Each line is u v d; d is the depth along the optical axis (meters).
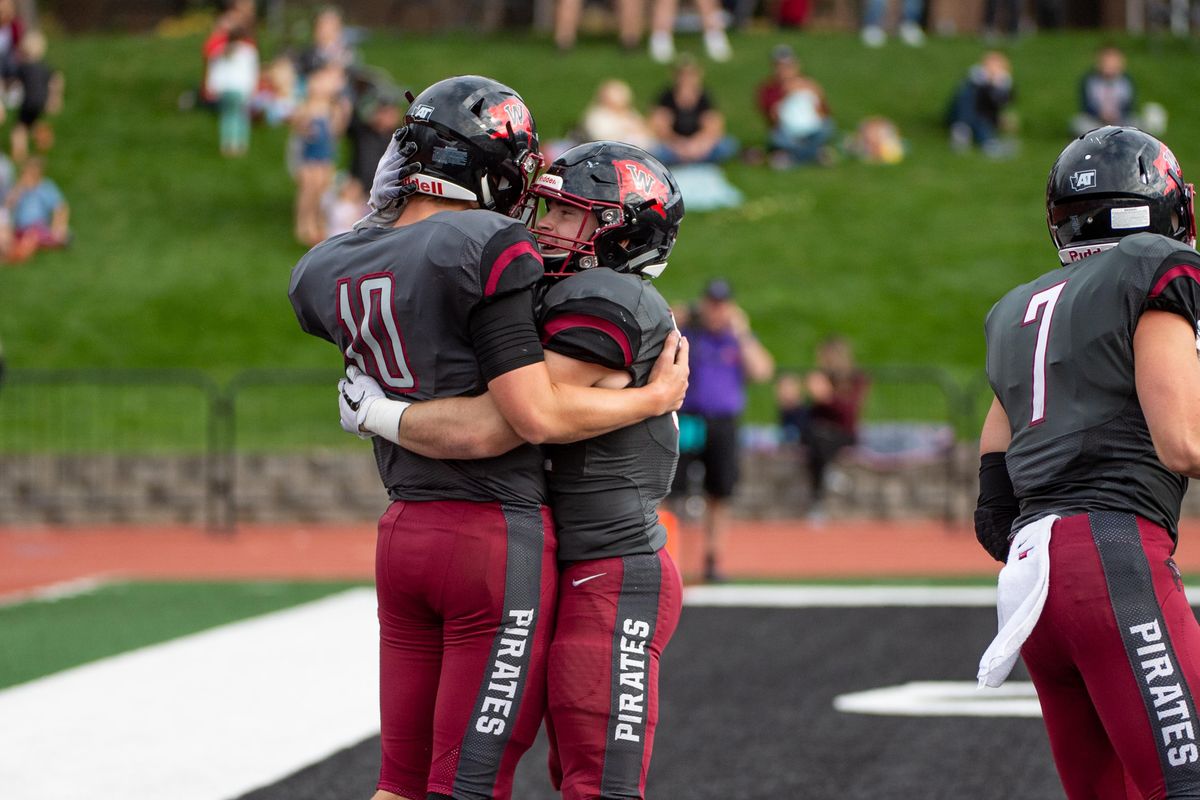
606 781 13.16
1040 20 127.38
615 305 13.34
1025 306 13.67
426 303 13.07
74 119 99.31
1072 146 13.71
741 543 51.66
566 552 13.57
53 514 57.25
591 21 119.19
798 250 82.69
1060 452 12.96
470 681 13.16
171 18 134.25
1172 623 12.45
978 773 21.81
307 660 30.22
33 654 31.30
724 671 29.61
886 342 73.00
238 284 78.31
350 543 52.44
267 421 62.69
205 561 48.16
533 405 12.81
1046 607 12.77
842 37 116.94
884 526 56.47
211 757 22.55
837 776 21.73
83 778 21.38
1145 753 12.31
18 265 80.19
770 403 65.69
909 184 91.62
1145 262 12.76
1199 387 12.38
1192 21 120.69
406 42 113.75
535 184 14.20
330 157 80.44
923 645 32.28
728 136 96.94
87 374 59.22
